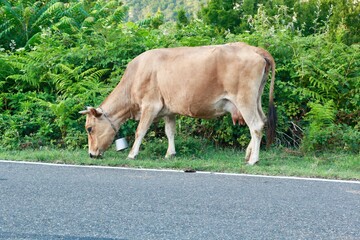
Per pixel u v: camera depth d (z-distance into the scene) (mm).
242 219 5629
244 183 7301
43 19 16469
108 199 6402
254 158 8797
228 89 8852
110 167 8531
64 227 5371
